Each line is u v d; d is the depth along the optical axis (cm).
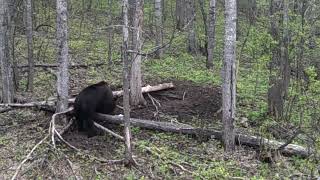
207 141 979
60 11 931
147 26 2320
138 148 916
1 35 1073
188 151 926
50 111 1078
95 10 2459
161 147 930
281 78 1250
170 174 829
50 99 1126
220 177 816
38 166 823
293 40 1265
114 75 1529
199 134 980
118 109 1131
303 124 1099
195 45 2053
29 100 1165
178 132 1001
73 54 1788
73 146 891
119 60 1748
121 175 811
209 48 1777
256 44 1271
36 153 862
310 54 1448
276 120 1155
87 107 966
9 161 846
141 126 1016
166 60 1831
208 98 1268
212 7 1758
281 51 1286
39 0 2492
